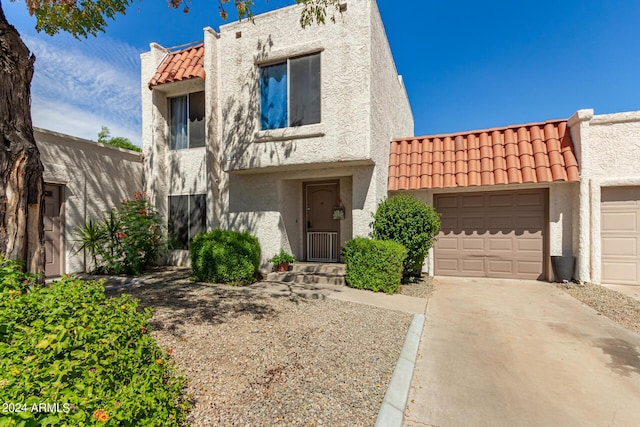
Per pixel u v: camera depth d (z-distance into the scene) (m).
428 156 10.55
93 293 3.41
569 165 8.77
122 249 9.99
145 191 12.11
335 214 10.70
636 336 5.37
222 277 8.71
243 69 9.42
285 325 5.43
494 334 5.48
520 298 7.74
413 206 9.00
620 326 5.84
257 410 3.09
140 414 2.05
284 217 10.35
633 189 8.69
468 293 8.23
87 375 2.03
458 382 3.92
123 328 2.77
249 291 7.78
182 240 11.82
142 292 7.58
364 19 8.23
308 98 8.80
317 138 8.63
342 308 6.57
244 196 10.52
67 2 5.84
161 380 2.59
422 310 6.62
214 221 11.00
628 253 8.72
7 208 3.84
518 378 4.02
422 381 3.94
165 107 12.21
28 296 2.89
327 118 8.50
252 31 9.30
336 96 8.43
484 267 10.18
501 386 3.83
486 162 9.66
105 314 2.96
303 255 11.36
